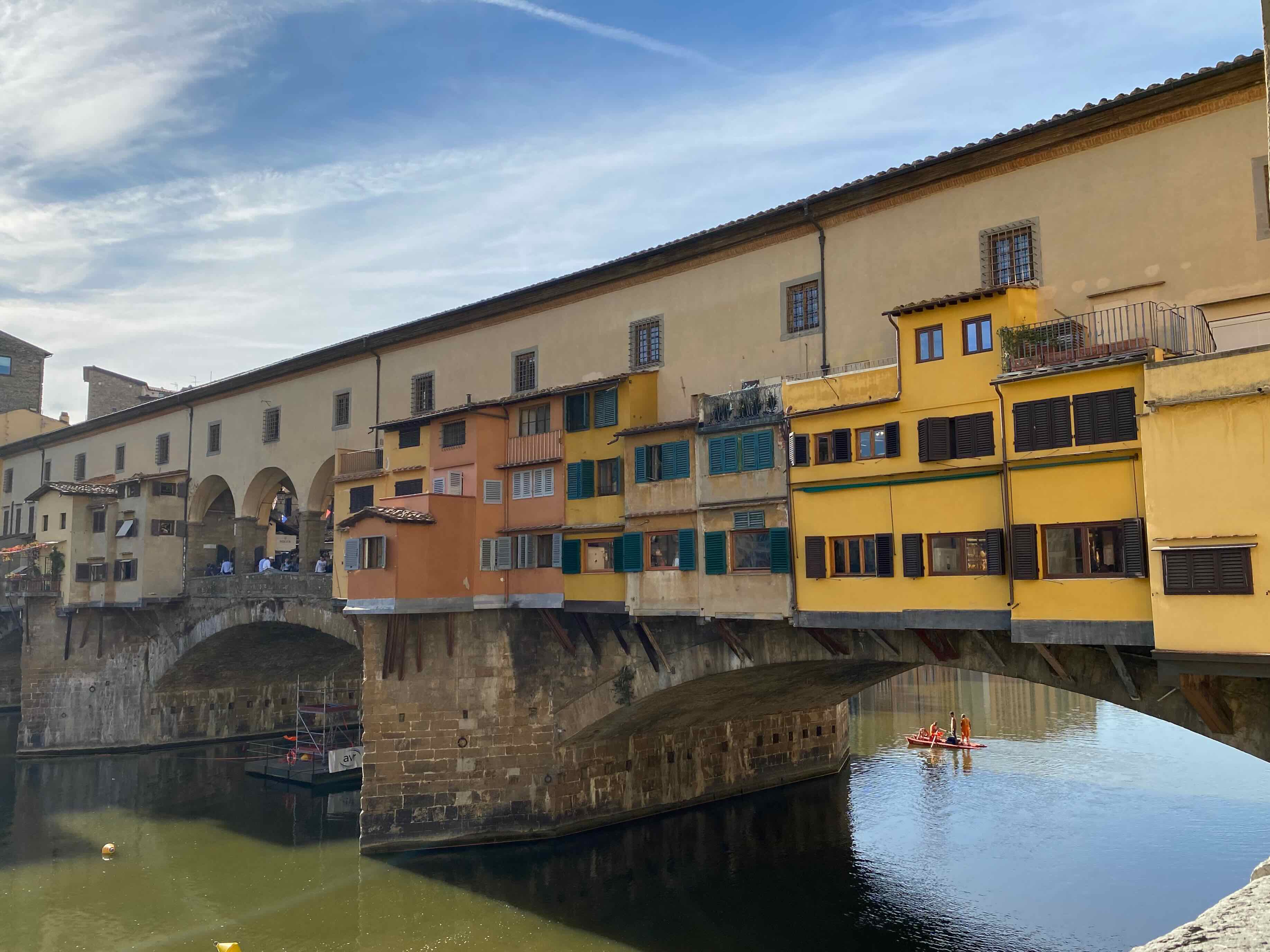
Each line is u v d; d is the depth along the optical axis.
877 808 36.97
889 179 24.33
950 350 20.78
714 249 28.50
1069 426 18.59
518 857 30.55
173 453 51.28
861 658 24.19
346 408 41.03
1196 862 29.47
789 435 23.59
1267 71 8.06
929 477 20.92
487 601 31.08
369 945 24.92
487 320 35.31
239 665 52.00
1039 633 18.80
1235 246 19.42
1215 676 17.08
